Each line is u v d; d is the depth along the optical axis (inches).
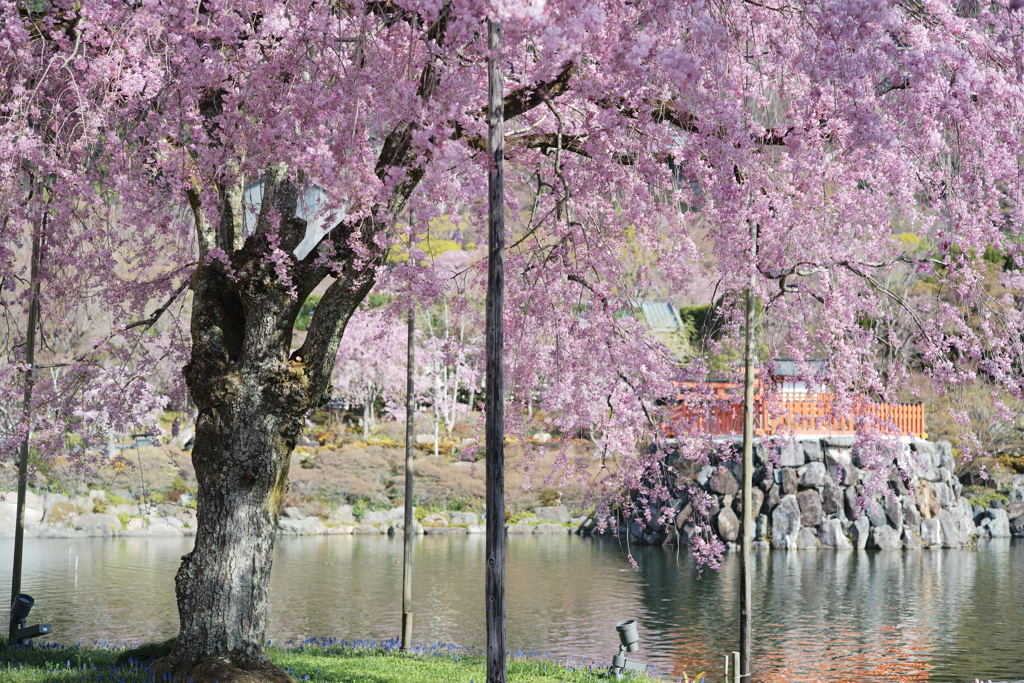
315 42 357.7
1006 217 388.8
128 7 388.2
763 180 410.6
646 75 352.5
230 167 389.1
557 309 510.6
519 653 614.9
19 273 545.6
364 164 358.0
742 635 522.6
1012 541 1491.1
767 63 403.2
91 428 567.2
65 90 417.4
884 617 831.1
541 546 1455.5
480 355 535.5
